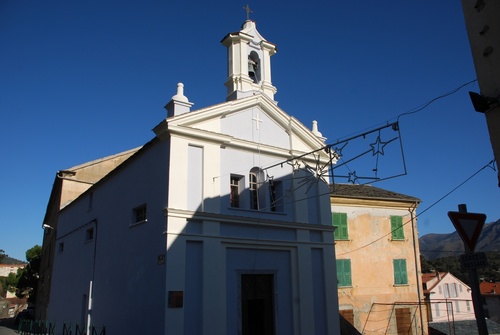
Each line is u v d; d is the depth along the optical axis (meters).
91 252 18.27
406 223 24.00
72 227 22.14
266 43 17.67
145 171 14.49
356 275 21.98
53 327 19.20
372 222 23.30
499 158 5.64
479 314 5.79
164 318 11.60
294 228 15.30
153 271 12.65
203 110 13.95
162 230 12.60
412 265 23.80
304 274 15.03
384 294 22.42
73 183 27.59
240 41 16.94
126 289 14.17
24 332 22.62
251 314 13.99
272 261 14.62
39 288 34.09
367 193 24.27
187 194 13.13
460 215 6.24
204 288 12.49
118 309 14.50
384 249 23.17
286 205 15.52
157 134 13.59
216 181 13.83
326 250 15.96
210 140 14.05
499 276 48.09
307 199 16.14
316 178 12.70
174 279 12.04
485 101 5.71
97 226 18.17
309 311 14.75
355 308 21.47
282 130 16.53
